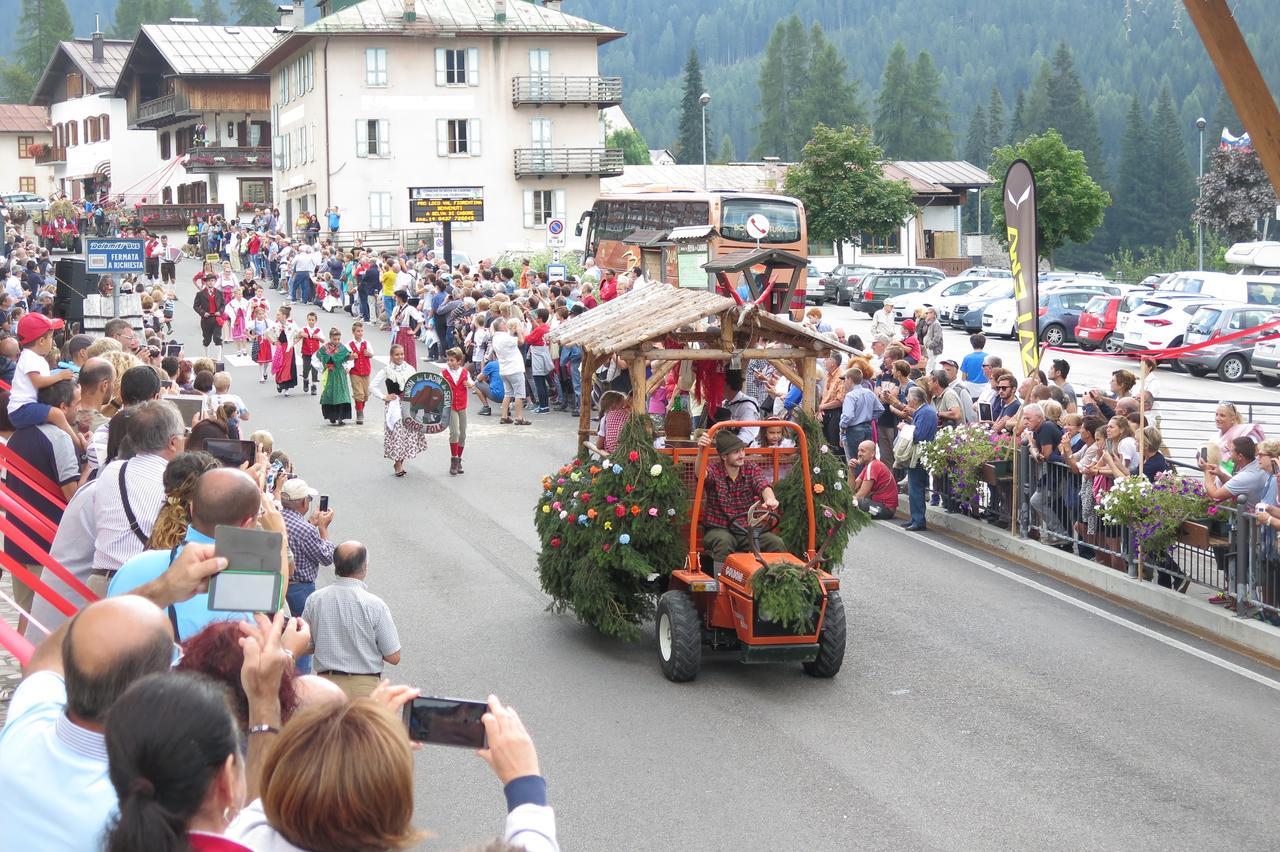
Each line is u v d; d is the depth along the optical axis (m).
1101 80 168.88
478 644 11.96
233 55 78.25
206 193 76.31
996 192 59.03
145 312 27.42
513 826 3.55
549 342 12.75
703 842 7.92
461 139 63.25
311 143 63.78
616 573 11.66
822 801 8.53
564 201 64.69
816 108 142.75
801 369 11.82
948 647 11.85
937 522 16.95
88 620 3.64
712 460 11.45
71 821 3.64
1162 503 12.89
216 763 3.10
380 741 3.13
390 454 19.42
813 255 73.44
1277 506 11.64
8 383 12.99
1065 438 14.64
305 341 27.30
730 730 9.83
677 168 77.94
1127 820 8.28
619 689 10.77
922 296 45.38
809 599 10.41
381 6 62.91
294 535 10.06
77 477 9.92
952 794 8.66
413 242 59.78
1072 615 12.85
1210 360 32.81
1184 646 11.88
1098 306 37.56
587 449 12.38
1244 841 8.00
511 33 62.66
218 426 8.70
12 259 42.34
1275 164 8.65
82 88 95.06
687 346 12.46
